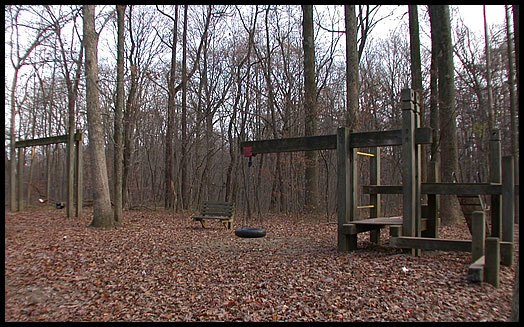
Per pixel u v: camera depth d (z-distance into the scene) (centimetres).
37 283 613
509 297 493
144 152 3038
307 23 1670
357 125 1432
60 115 2606
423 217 848
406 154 736
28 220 1304
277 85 2027
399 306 480
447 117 1130
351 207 814
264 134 2398
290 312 486
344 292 538
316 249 856
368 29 1936
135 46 2225
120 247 880
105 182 1192
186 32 2125
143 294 569
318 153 1759
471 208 786
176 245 932
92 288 596
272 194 2034
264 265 711
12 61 1439
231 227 1253
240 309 503
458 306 468
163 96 2592
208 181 2386
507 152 2222
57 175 2938
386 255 753
